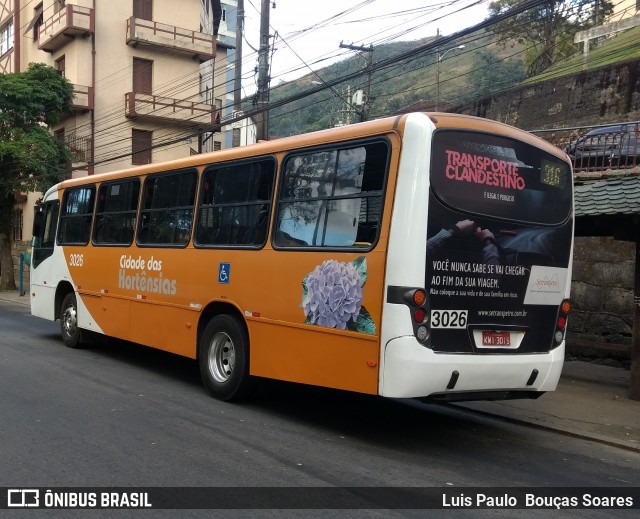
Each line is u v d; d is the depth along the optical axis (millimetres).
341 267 5898
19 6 32812
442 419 7273
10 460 5059
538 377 6129
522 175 6172
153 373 9086
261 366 6777
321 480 4863
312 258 6223
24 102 23484
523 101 18531
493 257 5863
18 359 9688
